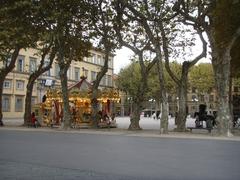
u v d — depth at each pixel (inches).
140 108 1298.0
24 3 1109.1
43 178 387.5
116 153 574.6
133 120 1289.4
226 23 1078.4
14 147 644.7
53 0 1147.3
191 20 1090.1
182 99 1259.2
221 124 995.9
